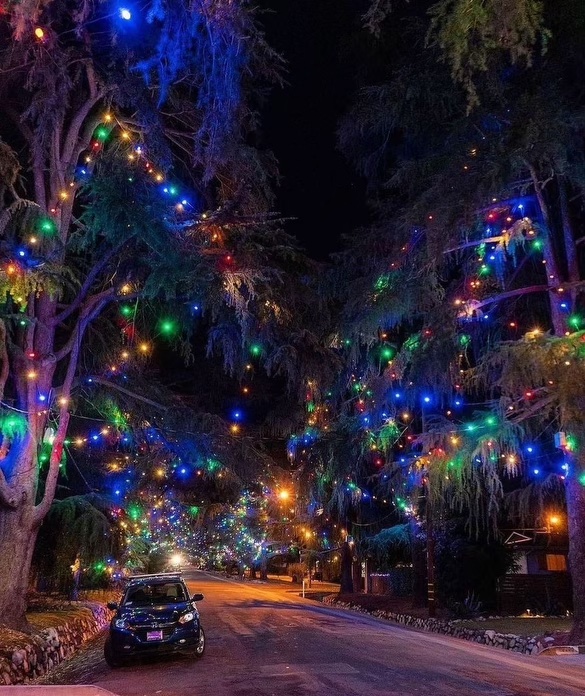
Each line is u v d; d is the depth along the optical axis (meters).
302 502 22.70
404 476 18.64
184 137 15.99
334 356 17.02
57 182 14.14
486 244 16.83
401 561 31.33
